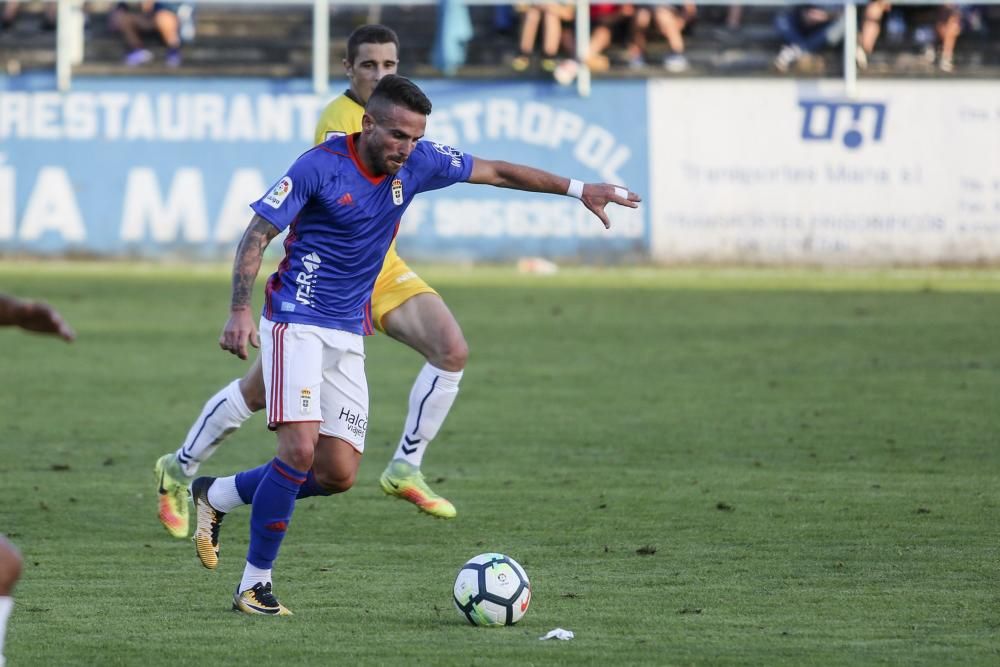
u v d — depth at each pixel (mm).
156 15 78750
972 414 37156
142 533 24703
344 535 24656
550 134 73812
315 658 17078
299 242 20188
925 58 80938
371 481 29672
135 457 31797
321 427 21078
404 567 22312
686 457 31812
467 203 73000
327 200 19797
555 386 41781
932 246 73688
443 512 25000
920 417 36781
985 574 21625
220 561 22766
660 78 73375
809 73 73250
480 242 73188
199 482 21359
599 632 18344
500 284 66375
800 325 54438
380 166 19859
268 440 34969
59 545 23672
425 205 72875
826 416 36938
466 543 24016
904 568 22047
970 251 73625
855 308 59094
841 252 73812
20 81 71812
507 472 30234
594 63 74750
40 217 72188
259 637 18062
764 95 73375
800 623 18781
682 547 23578
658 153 73500
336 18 88312
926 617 19094
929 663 16844
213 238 72812
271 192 19562
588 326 54125
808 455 31969
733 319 56062
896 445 33094
